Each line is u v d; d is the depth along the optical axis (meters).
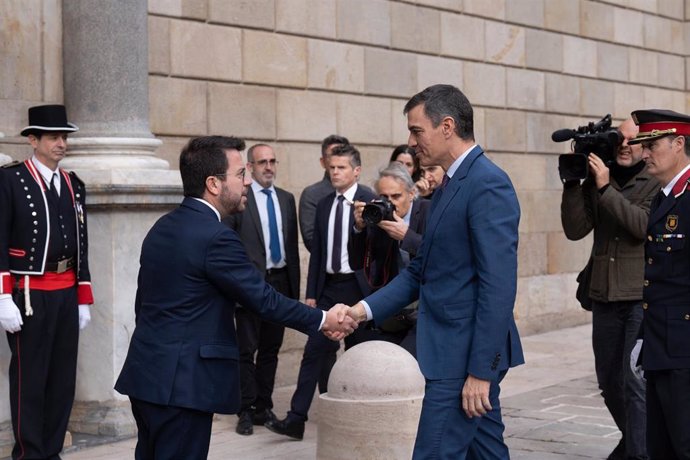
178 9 9.08
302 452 7.18
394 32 11.12
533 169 13.09
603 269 6.54
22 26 7.95
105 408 7.59
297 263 8.19
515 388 9.52
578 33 13.78
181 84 9.12
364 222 6.66
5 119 7.84
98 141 7.84
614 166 6.63
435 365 4.43
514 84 12.77
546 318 13.27
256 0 9.71
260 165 8.04
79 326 6.74
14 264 6.43
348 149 7.46
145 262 4.47
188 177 4.51
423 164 4.60
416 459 4.40
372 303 4.89
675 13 15.72
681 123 5.01
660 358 4.93
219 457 7.05
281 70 9.95
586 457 7.01
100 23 7.98
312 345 7.41
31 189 6.47
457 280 4.43
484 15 12.29
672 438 4.93
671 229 4.95
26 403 6.45
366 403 5.61
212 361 4.36
